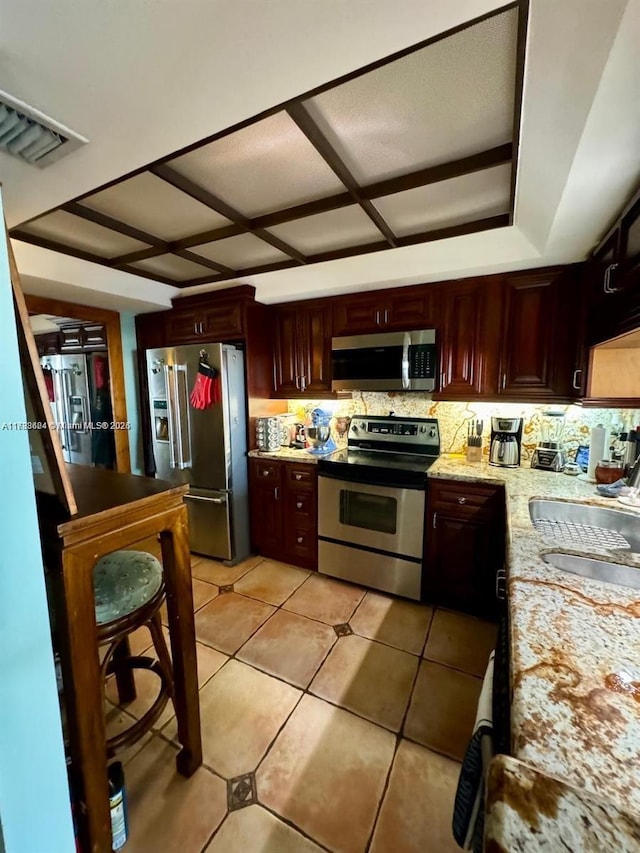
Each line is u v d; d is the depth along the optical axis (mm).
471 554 2355
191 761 1431
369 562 2688
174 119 1068
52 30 775
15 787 826
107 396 4336
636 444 1922
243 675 1930
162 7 729
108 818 1127
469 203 1773
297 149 1350
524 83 943
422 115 1175
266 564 3113
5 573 791
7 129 1100
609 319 1646
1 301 761
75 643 1021
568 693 671
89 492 1228
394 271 2445
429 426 2861
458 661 2018
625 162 1126
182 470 3189
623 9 669
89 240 2174
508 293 2316
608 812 462
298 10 741
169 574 1333
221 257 2488
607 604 949
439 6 734
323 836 1245
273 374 3262
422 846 1217
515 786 496
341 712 1715
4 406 773
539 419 2527
